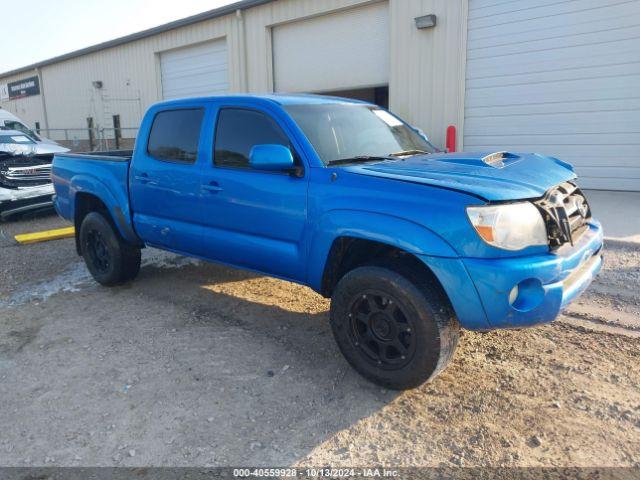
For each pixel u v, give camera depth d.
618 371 3.59
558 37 9.73
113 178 5.28
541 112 10.16
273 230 3.91
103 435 3.11
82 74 22.58
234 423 3.18
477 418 3.13
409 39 11.66
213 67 16.56
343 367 3.79
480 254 2.95
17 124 13.29
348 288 3.45
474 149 11.12
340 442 2.97
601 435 2.95
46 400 3.50
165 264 6.58
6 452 2.98
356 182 3.43
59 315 5.00
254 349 4.13
